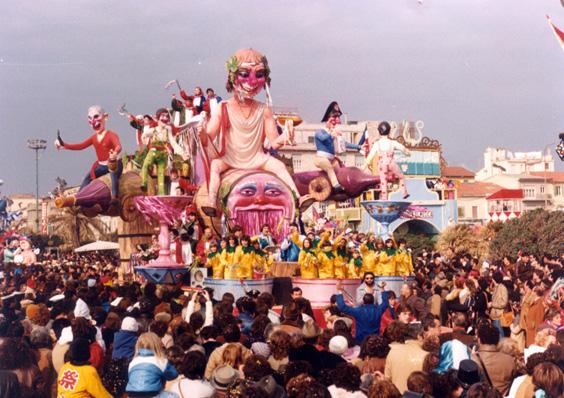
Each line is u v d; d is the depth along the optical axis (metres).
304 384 7.19
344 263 23.47
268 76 30.47
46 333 11.19
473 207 66.88
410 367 9.45
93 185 36.25
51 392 10.79
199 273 25.19
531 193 60.34
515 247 40.97
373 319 13.45
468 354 9.66
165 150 29.95
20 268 29.80
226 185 29.50
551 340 10.77
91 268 29.16
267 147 31.39
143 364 8.38
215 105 30.58
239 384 7.42
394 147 30.75
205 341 10.48
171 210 26.66
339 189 32.97
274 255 26.69
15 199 119.38
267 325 10.45
